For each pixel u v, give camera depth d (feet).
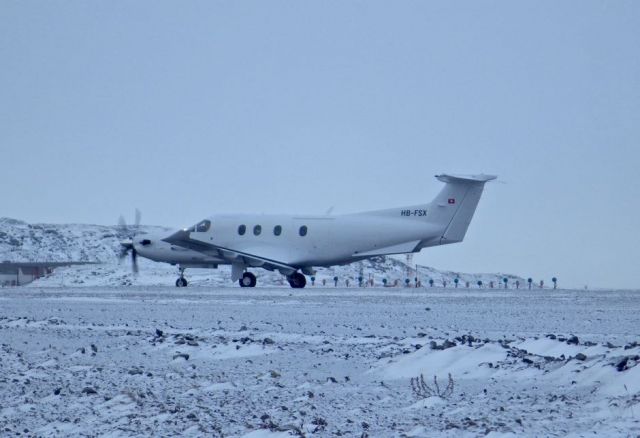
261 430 157.28
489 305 529.04
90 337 353.92
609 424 148.56
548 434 142.00
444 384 214.48
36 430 173.17
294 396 201.46
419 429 151.94
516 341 287.28
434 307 509.35
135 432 163.63
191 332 360.48
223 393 209.46
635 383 180.65
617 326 368.48
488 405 179.22
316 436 152.35
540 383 205.05
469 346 256.73
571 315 439.63
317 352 283.38
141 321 424.87
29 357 296.92
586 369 204.13
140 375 243.81
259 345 299.79
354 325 386.93
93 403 199.52
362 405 187.11
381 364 250.57
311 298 612.70
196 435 158.51
